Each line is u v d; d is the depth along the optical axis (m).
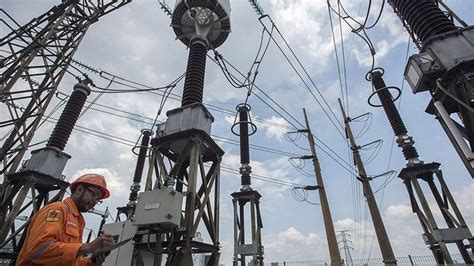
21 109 12.61
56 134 12.58
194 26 11.62
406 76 5.00
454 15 5.53
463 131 4.47
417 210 13.92
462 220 12.14
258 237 15.25
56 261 2.25
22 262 2.30
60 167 12.04
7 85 10.72
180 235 6.37
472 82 3.88
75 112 13.32
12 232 11.04
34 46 11.38
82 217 3.05
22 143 10.96
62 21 12.45
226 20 11.78
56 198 11.63
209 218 7.33
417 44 6.32
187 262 5.84
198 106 7.95
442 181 13.27
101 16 13.66
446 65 4.22
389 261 14.94
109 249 2.50
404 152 14.96
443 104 4.64
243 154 16.75
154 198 6.19
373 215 17.72
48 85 11.99
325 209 18.23
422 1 5.35
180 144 7.92
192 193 6.58
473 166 3.67
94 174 3.25
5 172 10.76
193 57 9.86
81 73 14.27
